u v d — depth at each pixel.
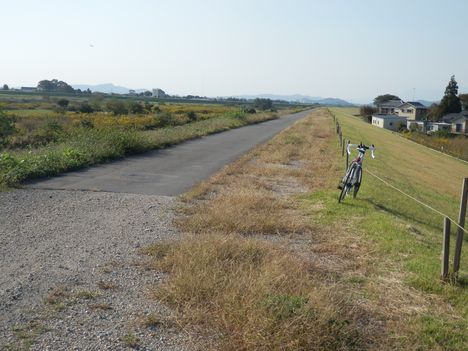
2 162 10.76
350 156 18.36
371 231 7.31
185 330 3.98
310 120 49.06
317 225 7.65
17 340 3.72
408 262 5.93
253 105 108.75
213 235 6.44
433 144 53.41
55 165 11.81
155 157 15.66
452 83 93.31
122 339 3.82
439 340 4.05
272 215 7.88
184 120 39.34
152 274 5.26
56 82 161.12
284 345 3.59
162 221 7.57
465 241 9.66
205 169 13.45
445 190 22.36
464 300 4.92
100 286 4.83
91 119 38.06
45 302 4.42
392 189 13.30
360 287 5.14
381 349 3.81
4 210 7.87
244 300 4.23
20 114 45.56
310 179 12.38
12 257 5.66
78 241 6.38
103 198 9.11
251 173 12.97
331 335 3.75
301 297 4.18
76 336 3.84
